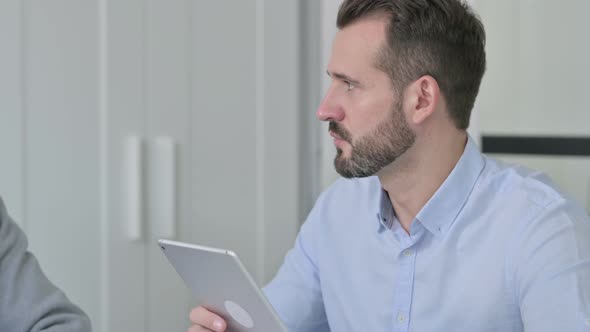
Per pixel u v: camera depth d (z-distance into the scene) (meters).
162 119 1.99
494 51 2.30
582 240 1.16
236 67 2.18
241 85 2.20
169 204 2.01
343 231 1.44
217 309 1.22
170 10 1.99
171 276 2.04
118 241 1.90
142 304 1.97
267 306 1.07
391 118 1.25
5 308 1.37
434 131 1.27
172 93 2.01
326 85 2.42
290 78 2.34
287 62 2.32
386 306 1.34
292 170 2.36
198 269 1.15
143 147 1.95
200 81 2.08
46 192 1.75
